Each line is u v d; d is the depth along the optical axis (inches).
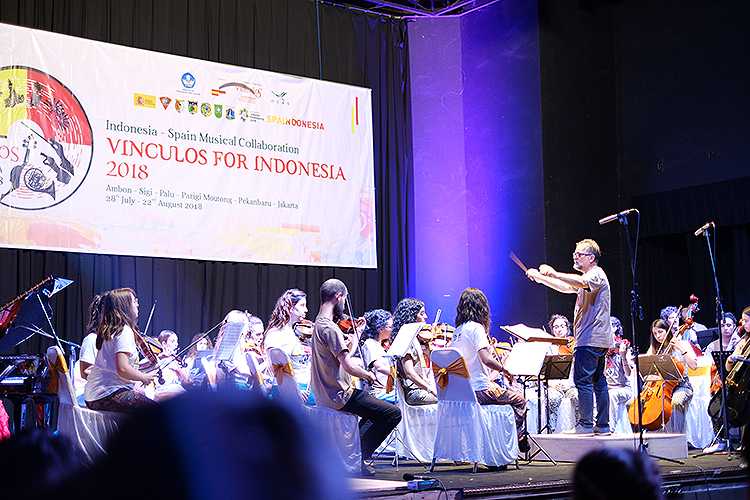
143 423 19.9
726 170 352.2
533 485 184.1
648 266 382.6
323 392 195.9
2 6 297.3
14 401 216.1
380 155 372.2
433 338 267.1
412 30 388.5
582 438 229.9
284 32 353.1
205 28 336.2
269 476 19.6
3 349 221.9
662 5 376.2
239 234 333.4
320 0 362.9
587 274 230.7
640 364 259.9
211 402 20.4
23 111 295.4
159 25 326.3
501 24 382.3
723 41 355.6
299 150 349.7
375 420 195.9
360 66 370.6
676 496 200.4
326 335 194.2
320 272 352.8
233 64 340.8
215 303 328.2
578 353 233.6
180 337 319.9
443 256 383.2
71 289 300.4
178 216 322.0
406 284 371.6
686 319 283.7
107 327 178.9
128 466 19.3
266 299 339.0
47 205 297.3
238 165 335.9
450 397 210.2
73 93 305.4
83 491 19.1
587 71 382.0
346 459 191.6
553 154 366.9
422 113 386.9
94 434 173.0
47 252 297.6
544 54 369.7
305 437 20.2
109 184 309.9
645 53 381.4
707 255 377.7
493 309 374.6
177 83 326.0
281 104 347.3
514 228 370.9
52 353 175.5
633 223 381.1
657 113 376.2
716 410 250.5
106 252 306.8
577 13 382.0
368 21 374.9
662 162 373.4
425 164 385.7
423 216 383.6
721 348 239.3
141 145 317.1
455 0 392.5
